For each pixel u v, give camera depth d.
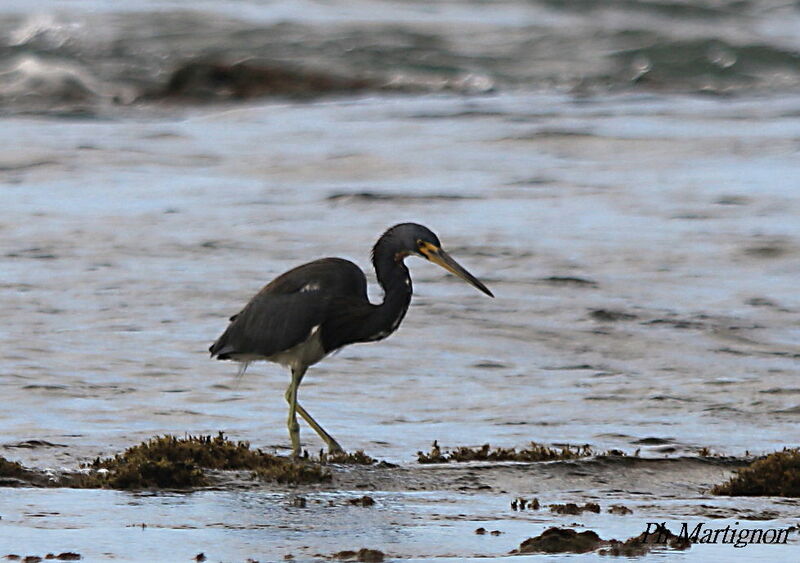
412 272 20.75
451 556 8.93
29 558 8.67
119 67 52.44
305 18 61.28
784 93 50.34
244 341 12.65
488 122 38.84
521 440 12.84
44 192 27.67
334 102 46.97
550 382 15.23
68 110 45.03
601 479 11.30
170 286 19.66
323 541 9.23
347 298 12.62
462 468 11.42
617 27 59.88
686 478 11.36
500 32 59.16
